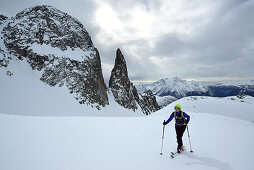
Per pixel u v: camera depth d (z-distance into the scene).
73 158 4.54
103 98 59.41
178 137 5.16
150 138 6.91
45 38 54.97
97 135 7.06
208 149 5.62
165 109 43.78
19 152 4.90
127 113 67.44
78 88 51.09
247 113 39.81
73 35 62.59
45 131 7.26
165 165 4.18
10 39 52.56
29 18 57.78
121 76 80.50
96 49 72.62
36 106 39.50
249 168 4.05
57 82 48.75
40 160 4.38
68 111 42.69
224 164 4.30
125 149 5.40
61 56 53.22
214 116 15.57
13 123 8.29
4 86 40.50
